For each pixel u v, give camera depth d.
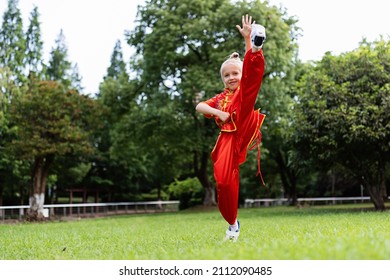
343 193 44.28
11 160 29.53
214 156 5.36
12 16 35.62
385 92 17.00
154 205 37.97
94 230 11.79
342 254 2.95
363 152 18.73
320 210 21.33
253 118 5.25
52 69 43.56
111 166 40.62
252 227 9.53
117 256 4.55
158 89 27.27
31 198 24.36
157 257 4.08
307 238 4.44
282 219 13.70
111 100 29.94
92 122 26.00
